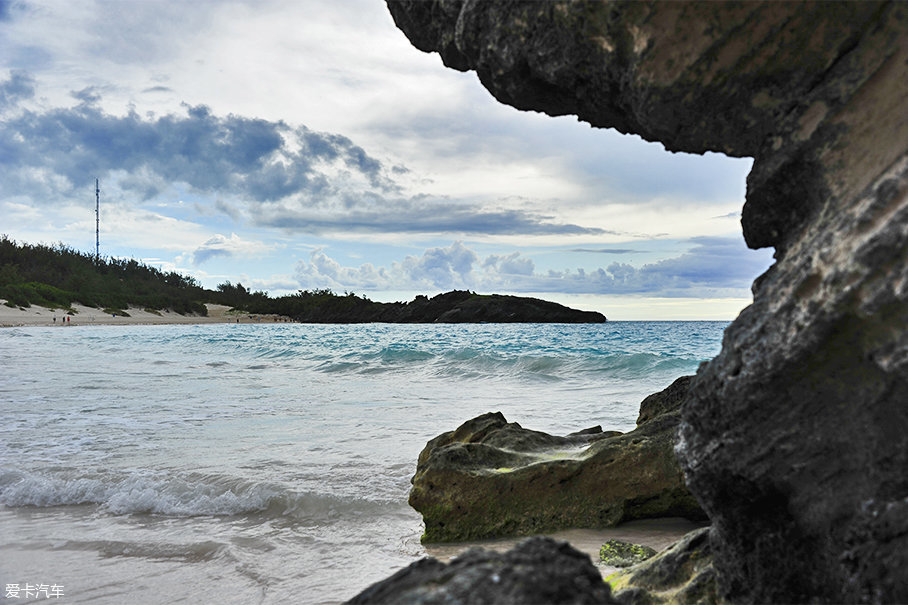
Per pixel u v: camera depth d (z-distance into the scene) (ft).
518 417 36.37
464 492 18.16
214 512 20.13
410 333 165.68
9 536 17.94
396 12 11.71
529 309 309.22
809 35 7.45
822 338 6.56
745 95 7.97
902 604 6.21
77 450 27.66
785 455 7.38
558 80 9.40
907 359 5.97
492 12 9.52
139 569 15.44
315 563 15.89
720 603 8.76
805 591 7.63
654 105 8.22
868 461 6.74
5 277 302.04
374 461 25.50
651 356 62.08
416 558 16.40
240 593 13.99
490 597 4.97
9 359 82.43
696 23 7.63
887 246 5.99
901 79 7.04
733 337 7.64
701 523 18.54
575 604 4.95
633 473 18.48
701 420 8.12
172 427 33.22
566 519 18.40
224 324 310.65
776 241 8.58
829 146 7.39
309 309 392.27
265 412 38.52
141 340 130.00
